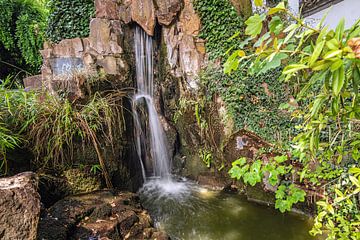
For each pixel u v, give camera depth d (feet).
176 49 14.39
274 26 3.37
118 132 11.85
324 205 4.93
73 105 10.91
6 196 4.97
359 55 2.26
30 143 9.45
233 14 13.11
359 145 4.86
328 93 3.28
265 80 11.71
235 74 12.35
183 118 14.69
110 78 13.43
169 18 14.12
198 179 13.92
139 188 13.65
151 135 15.16
